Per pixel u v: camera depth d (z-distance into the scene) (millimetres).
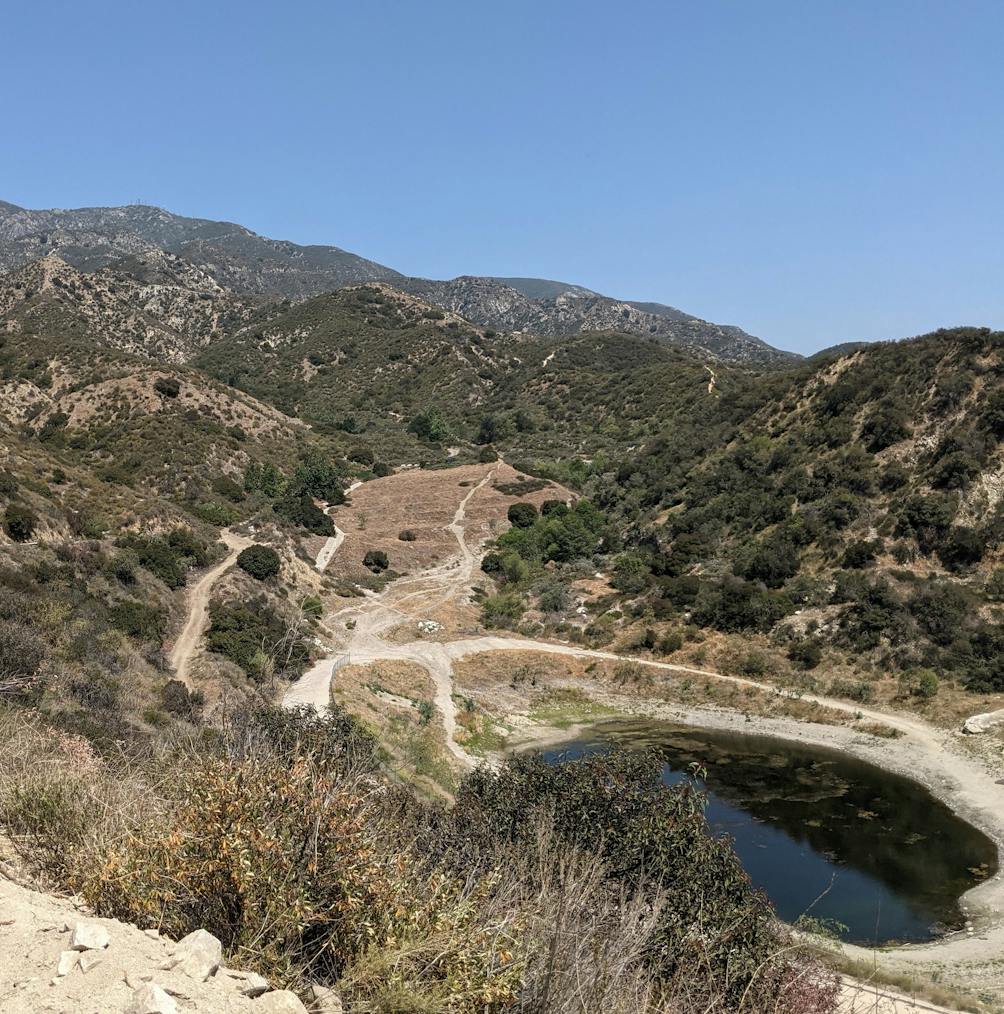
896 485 52281
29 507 36656
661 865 9617
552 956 4938
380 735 29156
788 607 47688
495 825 10125
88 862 5012
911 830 27844
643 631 49969
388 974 4426
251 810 4816
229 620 36562
